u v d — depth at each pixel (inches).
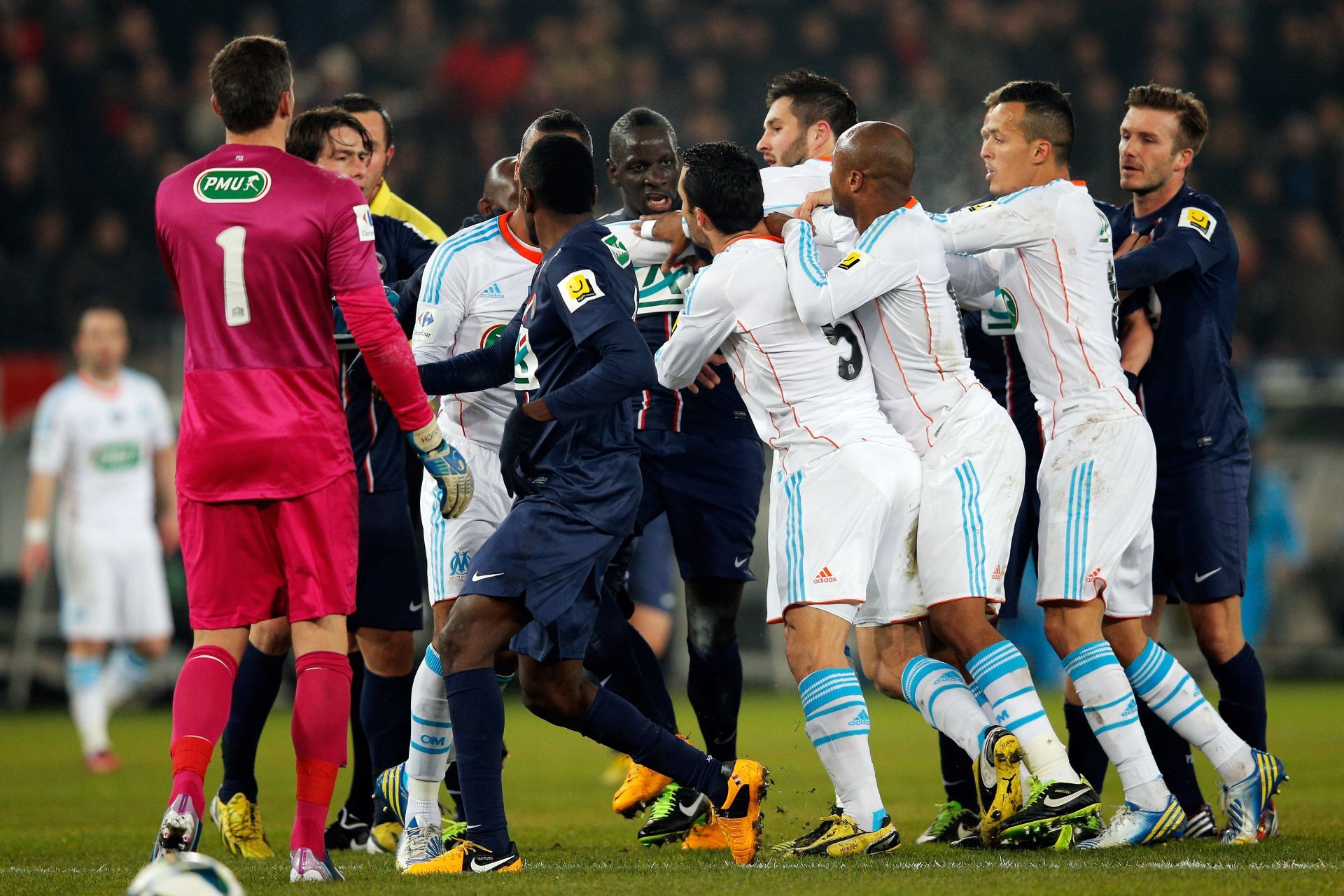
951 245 708.7
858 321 705.0
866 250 676.7
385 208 899.4
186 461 608.1
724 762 834.8
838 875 587.5
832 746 667.4
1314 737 1320.1
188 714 590.6
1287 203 2427.4
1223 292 791.1
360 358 722.2
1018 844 692.1
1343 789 981.8
